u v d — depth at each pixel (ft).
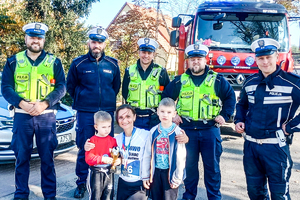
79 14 43.62
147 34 41.06
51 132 11.09
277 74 8.94
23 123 10.66
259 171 9.48
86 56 12.30
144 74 12.13
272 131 8.95
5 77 10.76
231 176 14.34
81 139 12.03
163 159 9.12
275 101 8.89
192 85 10.80
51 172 11.20
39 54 10.89
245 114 10.11
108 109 12.27
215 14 19.75
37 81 10.75
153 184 9.37
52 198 11.13
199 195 12.35
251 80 9.52
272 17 19.71
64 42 41.32
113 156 9.27
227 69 18.65
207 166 10.83
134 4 40.60
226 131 23.34
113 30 39.14
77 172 12.07
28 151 10.86
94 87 12.01
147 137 9.41
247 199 11.93
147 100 11.98
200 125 10.78
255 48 9.05
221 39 19.56
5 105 14.79
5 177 13.93
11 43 39.60
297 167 15.65
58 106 11.60
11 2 44.27
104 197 9.61
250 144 9.45
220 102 10.78
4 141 13.53
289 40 19.31
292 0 37.73
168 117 9.02
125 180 9.31
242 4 19.86
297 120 8.48
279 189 8.89
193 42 19.80
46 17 41.06
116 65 12.74
